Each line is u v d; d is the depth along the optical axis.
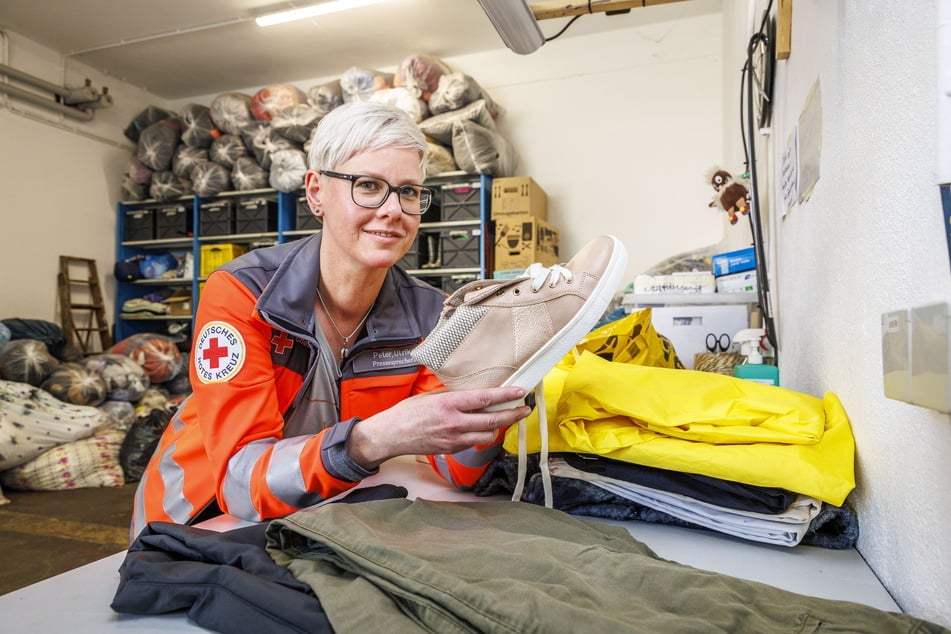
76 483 3.00
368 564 0.47
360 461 0.66
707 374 0.82
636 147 4.43
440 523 0.61
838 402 0.74
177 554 0.54
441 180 4.39
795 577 0.58
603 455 0.75
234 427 0.75
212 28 4.60
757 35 1.42
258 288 0.85
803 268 1.01
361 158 0.82
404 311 1.00
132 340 4.44
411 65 4.25
